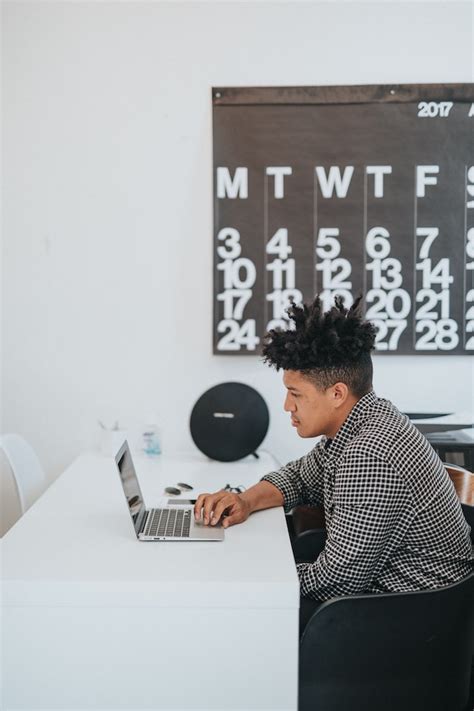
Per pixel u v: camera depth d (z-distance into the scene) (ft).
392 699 4.40
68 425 8.87
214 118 8.48
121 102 8.57
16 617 4.11
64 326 8.79
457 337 8.61
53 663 4.12
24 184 8.66
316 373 4.89
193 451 8.80
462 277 8.57
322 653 4.31
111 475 6.95
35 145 8.63
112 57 8.52
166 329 8.78
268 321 8.66
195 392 8.83
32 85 8.56
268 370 8.76
